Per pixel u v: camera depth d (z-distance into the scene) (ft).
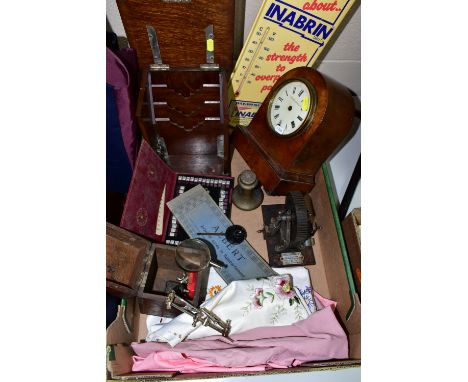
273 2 3.10
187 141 3.65
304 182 3.49
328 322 2.83
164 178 3.55
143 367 2.56
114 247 2.77
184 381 2.20
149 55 3.01
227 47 2.95
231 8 2.65
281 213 3.48
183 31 2.82
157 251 3.14
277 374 2.29
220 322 2.75
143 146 3.08
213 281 3.46
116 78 2.73
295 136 3.22
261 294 2.97
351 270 3.22
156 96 3.23
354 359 2.78
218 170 4.01
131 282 2.84
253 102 3.96
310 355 2.66
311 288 3.37
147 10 2.65
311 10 3.15
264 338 2.81
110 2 3.40
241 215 3.92
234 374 2.30
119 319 2.75
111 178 3.43
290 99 3.29
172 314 3.25
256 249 3.78
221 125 3.35
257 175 3.65
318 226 3.69
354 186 3.90
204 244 3.10
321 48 3.48
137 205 3.07
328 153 3.39
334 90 3.07
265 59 3.54
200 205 3.59
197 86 3.19
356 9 3.59
